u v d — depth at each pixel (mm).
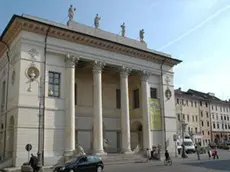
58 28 31062
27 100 28312
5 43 33438
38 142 28156
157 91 42219
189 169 24359
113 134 40656
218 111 96688
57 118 30422
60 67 31781
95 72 34562
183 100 81375
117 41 38469
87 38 33531
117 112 41906
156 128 40219
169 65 44250
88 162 22250
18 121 27328
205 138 87000
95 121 33438
